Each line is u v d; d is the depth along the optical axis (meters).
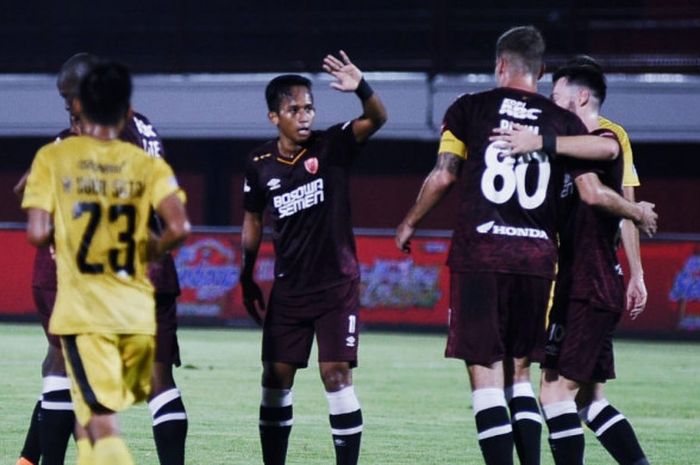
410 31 88.81
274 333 21.25
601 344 19.81
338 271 20.91
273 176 21.02
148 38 90.62
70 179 16.36
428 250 59.44
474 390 18.69
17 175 86.56
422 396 36.16
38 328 57.22
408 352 49.59
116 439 16.17
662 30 83.69
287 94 20.67
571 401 20.12
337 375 21.05
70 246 16.30
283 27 88.19
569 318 19.86
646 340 57.75
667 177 82.44
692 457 26.22
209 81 84.38
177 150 86.19
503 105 18.88
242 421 30.09
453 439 28.06
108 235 16.38
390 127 82.62
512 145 18.38
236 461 24.53
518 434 18.92
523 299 18.75
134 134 20.05
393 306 59.62
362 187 85.38
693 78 80.56
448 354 18.81
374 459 25.31
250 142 85.56
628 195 21.02
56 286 19.78
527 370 19.33
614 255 19.98
